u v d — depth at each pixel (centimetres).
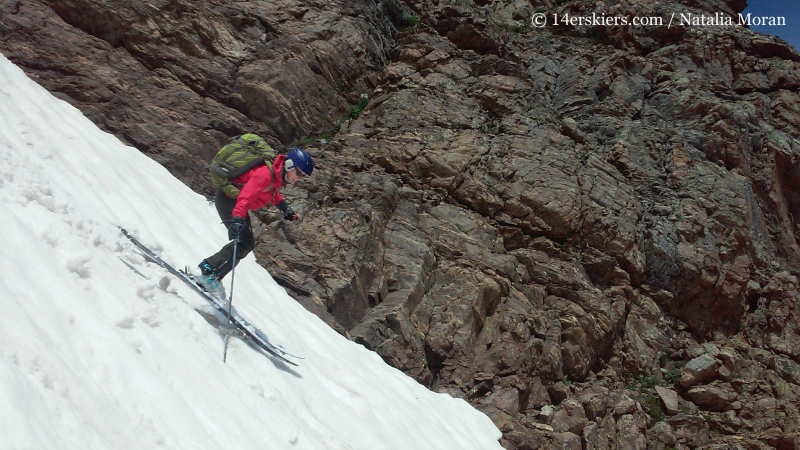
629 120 1677
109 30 1198
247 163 582
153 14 1248
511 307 1231
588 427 1125
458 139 1434
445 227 1296
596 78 1742
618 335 1335
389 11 1775
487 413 1069
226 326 579
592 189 1416
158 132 1131
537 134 1504
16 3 1128
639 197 1502
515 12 2039
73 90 1093
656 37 1948
